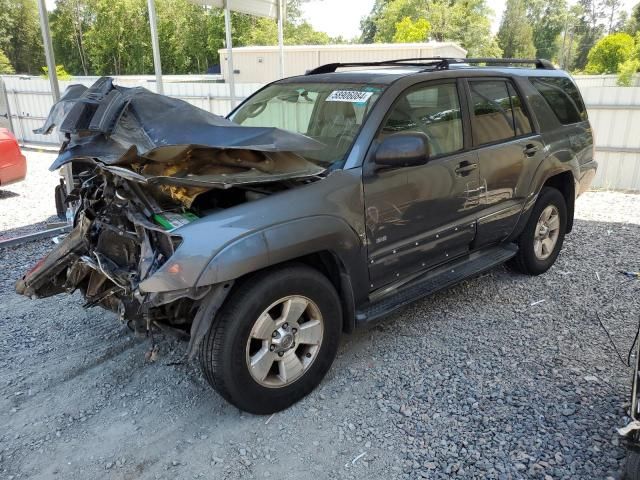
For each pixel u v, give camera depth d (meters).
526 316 4.35
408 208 3.57
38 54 57.75
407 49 21.06
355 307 3.44
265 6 10.14
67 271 3.56
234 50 23.36
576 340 3.95
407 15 60.41
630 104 9.43
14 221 7.19
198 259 2.61
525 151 4.56
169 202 3.04
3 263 5.52
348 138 3.48
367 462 2.72
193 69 55.16
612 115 9.62
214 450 2.80
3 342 3.88
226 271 2.64
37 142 14.62
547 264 5.24
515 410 3.11
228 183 2.71
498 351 3.79
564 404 3.16
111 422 3.03
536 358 3.70
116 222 3.13
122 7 52.22
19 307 4.47
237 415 3.09
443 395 3.26
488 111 4.32
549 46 88.44
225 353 2.78
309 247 2.98
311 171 3.05
